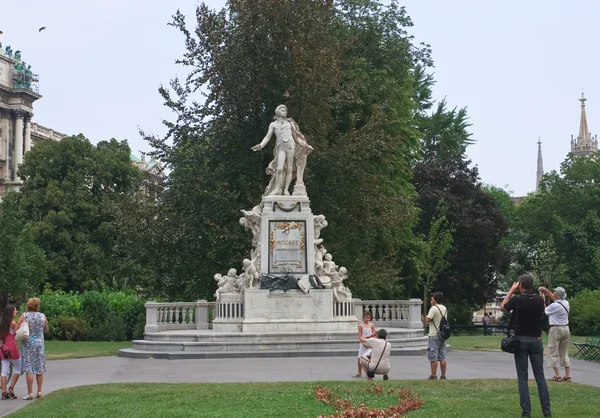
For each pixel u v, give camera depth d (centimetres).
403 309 2994
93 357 2575
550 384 1670
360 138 3656
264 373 1938
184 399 1456
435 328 1759
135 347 2608
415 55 5022
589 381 1831
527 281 1303
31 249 4894
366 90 4175
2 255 4247
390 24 4562
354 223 3750
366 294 3906
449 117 7338
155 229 3684
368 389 1544
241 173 3797
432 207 5850
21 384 1834
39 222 6159
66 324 3950
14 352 1612
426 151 7306
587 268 6412
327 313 2653
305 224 2739
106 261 6306
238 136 3712
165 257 3766
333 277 2761
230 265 3691
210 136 3797
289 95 3538
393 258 4266
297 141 2817
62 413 1338
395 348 2534
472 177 6241
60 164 6562
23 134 10919
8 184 9056
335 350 2431
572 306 4144
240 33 3647
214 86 3719
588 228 6525
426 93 7375
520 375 1284
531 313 1285
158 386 1653
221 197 3650
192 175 3725
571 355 2642
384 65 4475
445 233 5188
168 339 2566
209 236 3756
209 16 3791
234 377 1855
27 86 10869
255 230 2802
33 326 1582
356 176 3697
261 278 2672
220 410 1337
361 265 3731
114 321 3997
